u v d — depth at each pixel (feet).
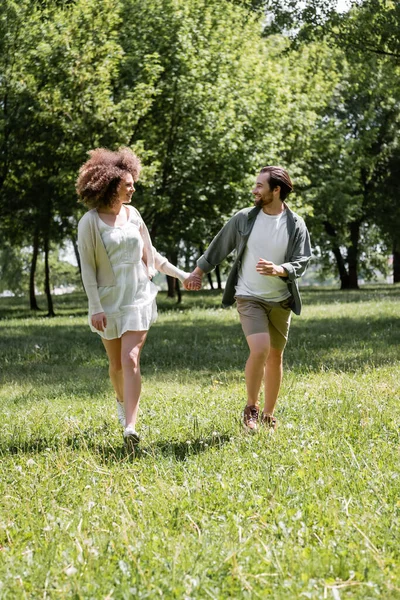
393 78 78.74
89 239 18.42
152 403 24.81
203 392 27.04
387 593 9.32
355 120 146.20
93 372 36.24
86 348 46.57
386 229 151.84
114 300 18.69
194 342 46.83
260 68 99.96
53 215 88.07
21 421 22.07
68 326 66.44
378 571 9.95
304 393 24.79
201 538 11.22
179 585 9.65
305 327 54.54
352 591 9.48
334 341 44.65
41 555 10.86
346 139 135.95
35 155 85.10
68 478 15.17
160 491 13.78
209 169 94.07
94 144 79.97
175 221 94.79
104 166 18.57
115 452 17.52
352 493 13.33
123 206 19.34
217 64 94.53
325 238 152.46
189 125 90.79
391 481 13.92
